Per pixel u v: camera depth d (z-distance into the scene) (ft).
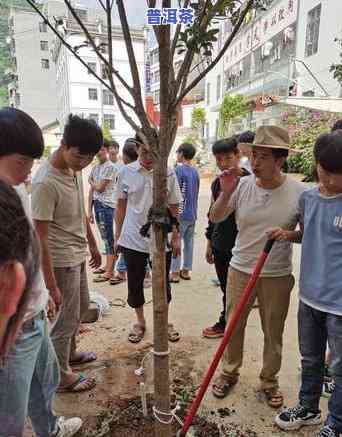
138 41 87.66
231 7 4.61
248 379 8.57
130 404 7.66
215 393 7.95
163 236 5.10
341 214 5.98
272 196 7.11
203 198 35.53
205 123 88.28
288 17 48.57
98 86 107.55
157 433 5.80
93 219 17.90
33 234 3.01
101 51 4.89
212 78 83.15
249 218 7.29
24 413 4.91
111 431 6.88
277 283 7.30
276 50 52.70
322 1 41.22
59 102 134.21
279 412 7.55
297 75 45.70
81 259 7.61
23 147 4.59
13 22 140.56
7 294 2.38
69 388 8.02
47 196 6.64
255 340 10.19
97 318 10.50
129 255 9.78
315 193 6.40
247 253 7.45
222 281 10.17
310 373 6.95
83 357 9.21
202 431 6.98
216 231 9.84
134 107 4.71
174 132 4.84
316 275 6.41
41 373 5.75
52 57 140.46
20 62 143.74
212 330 10.45
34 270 2.87
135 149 12.99
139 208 9.58
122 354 9.63
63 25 4.97
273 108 45.21
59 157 6.87
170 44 4.63
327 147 5.71
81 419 7.25
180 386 8.33
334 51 40.01
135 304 10.16
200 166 61.16
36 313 4.81
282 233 6.39
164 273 5.24
